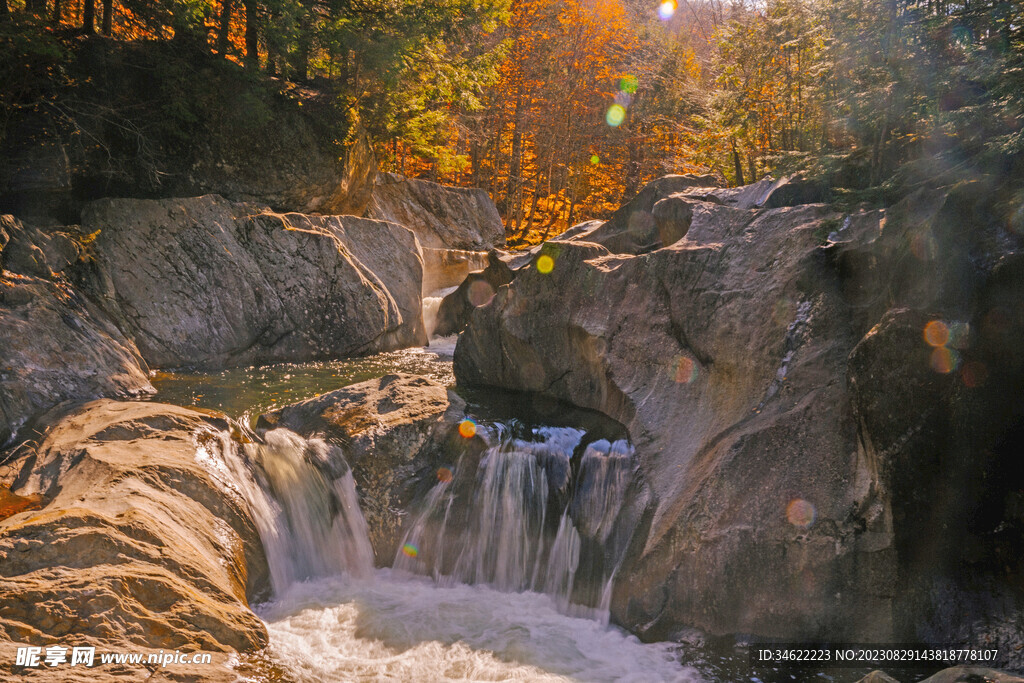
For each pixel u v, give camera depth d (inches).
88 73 621.9
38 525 224.4
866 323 273.4
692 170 1175.6
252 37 749.3
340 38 770.2
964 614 225.1
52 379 414.3
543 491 294.7
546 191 1834.4
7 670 180.4
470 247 1114.7
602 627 261.3
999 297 226.7
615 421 323.0
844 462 248.2
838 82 402.3
